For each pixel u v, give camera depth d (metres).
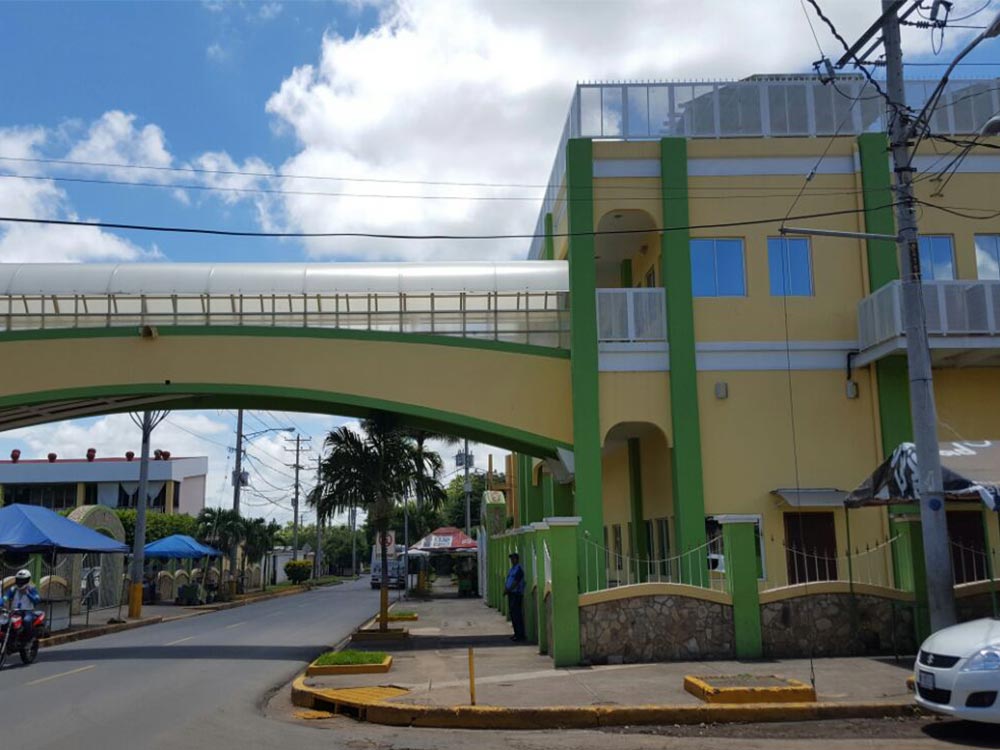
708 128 20.48
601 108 20.42
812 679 10.98
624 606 14.54
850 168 20.31
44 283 20.78
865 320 19.52
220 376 19.72
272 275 21.17
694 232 20.02
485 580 40.91
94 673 15.86
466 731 10.50
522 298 20.98
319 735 10.30
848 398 19.72
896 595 14.90
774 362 19.78
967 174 20.19
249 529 51.03
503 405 19.94
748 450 19.44
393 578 62.31
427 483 22.23
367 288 21.14
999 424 19.41
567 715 10.60
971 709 9.00
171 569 44.94
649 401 19.64
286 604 41.69
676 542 19.34
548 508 24.92
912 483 13.17
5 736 10.10
